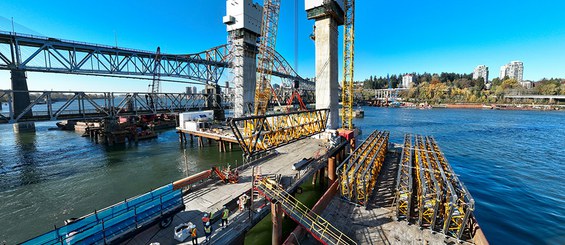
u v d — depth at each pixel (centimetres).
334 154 3756
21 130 8012
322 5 4338
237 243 1596
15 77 5838
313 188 3225
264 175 2606
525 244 2055
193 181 2228
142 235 1560
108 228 1360
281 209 1770
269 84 5772
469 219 1856
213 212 1722
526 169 3969
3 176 3725
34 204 2800
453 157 4722
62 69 5900
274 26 5553
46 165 4278
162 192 1792
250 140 2355
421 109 18112
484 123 9694
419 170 2386
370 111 16650
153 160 4575
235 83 6419
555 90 16700
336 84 4925
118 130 6131
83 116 4975
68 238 1239
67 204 2800
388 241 1755
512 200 2847
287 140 2956
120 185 3366
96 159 4650
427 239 1761
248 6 6147
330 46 4541
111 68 6806
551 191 3092
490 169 3981
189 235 1555
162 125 8725
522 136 6831
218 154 4969
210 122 6175
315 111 3444
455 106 18875
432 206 1897
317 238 1705
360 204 2288
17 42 5191
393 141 6303
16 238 2155
